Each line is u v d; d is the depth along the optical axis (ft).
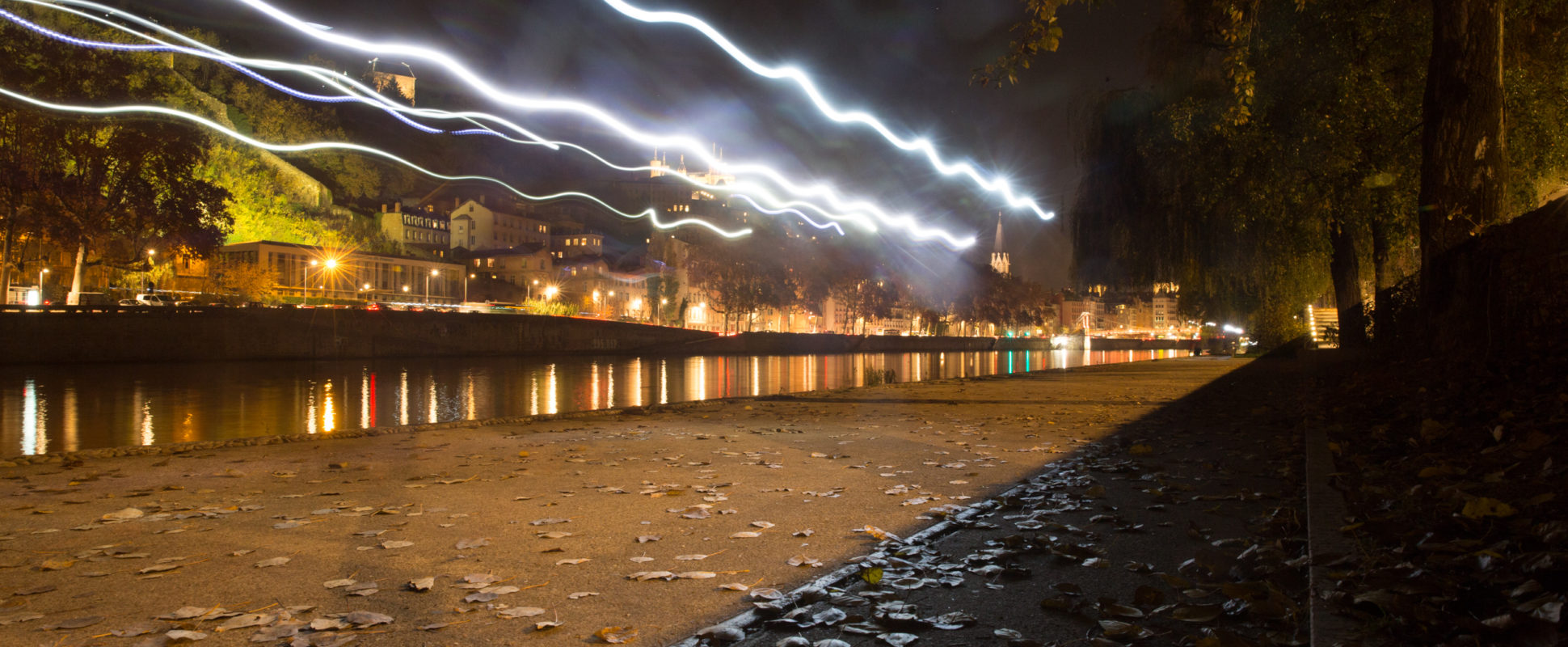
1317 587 10.72
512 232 552.00
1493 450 17.47
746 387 148.36
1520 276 29.37
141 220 213.05
